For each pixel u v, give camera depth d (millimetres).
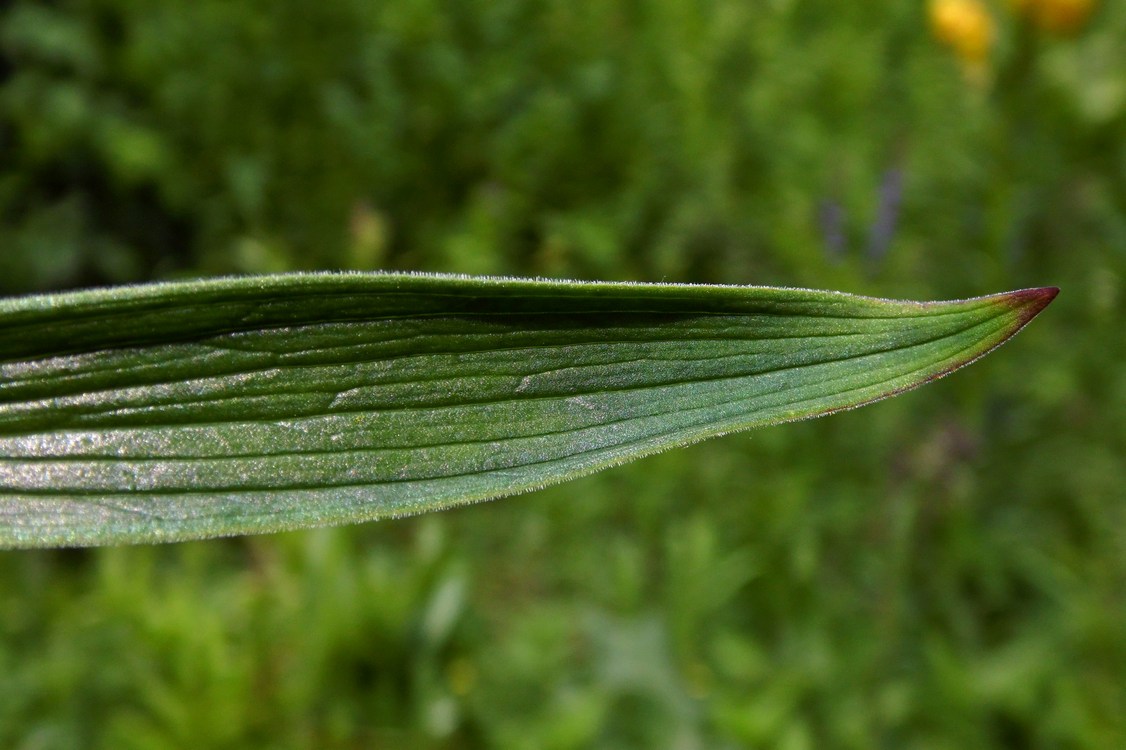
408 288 182
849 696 768
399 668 779
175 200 1052
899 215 928
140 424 180
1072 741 729
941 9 803
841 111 1010
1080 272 901
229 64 1061
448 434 182
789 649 794
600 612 818
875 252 929
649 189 1006
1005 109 827
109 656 794
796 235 944
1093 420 863
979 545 816
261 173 1052
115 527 179
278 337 182
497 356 182
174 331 181
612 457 181
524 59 1049
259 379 182
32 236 1015
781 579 821
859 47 1021
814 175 982
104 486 180
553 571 855
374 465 182
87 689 783
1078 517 838
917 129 979
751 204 990
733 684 778
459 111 1047
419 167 1055
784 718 747
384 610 783
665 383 182
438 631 782
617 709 758
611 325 182
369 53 1049
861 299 181
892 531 814
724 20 1038
